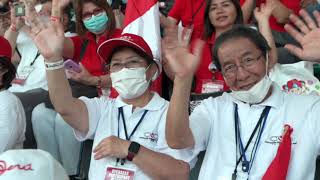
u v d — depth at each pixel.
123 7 5.11
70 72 4.02
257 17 3.70
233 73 2.62
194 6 4.35
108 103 2.95
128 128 2.84
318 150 2.57
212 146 2.68
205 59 3.84
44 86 4.57
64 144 3.76
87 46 4.29
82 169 3.58
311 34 2.65
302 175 2.53
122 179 2.70
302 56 2.65
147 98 2.91
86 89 4.08
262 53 2.62
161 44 3.62
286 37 4.20
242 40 2.60
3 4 5.29
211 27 4.02
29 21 2.74
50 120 3.84
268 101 2.64
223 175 2.60
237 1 3.96
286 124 2.58
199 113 2.75
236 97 2.69
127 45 2.82
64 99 2.73
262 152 2.59
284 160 2.45
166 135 2.55
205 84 3.81
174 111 2.46
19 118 3.36
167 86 3.92
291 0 4.37
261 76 2.61
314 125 2.57
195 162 2.84
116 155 2.66
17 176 1.76
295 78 3.29
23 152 1.88
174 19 4.35
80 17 4.23
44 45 2.65
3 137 3.24
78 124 2.82
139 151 2.65
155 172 2.65
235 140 2.64
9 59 3.38
